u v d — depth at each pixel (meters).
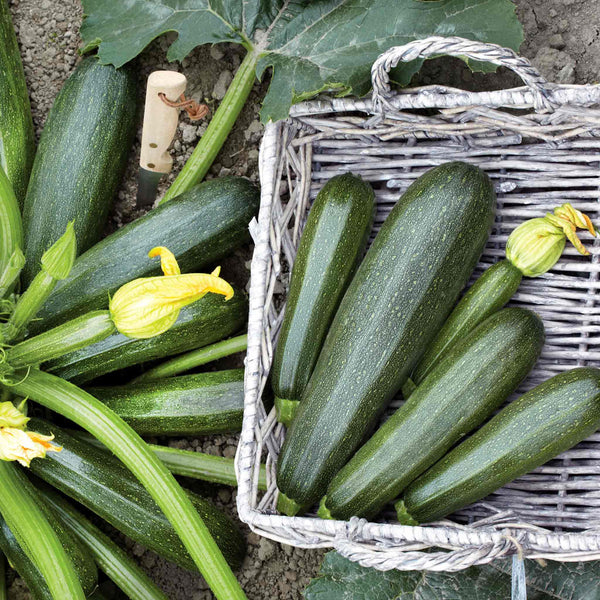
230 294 0.71
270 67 0.96
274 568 0.92
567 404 0.77
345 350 0.80
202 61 0.97
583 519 0.84
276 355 0.84
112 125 0.91
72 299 0.87
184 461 0.89
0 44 0.93
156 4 0.92
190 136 0.97
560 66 0.93
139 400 0.88
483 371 0.78
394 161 0.89
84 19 0.92
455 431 0.78
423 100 0.81
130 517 0.85
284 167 0.88
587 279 0.87
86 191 0.90
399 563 0.74
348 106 0.84
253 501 0.81
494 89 0.94
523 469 0.78
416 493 0.80
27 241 0.89
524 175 0.87
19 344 0.77
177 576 0.93
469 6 0.87
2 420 0.70
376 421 0.82
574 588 0.82
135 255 0.88
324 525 0.76
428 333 0.81
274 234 0.85
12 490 0.80
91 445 0.90
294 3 0.90
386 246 0.81
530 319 0.80
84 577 0.85
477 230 0.81
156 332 0.73
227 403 0.87
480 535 0.75
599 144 0.86
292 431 0.81
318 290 0.83
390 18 0.88
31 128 0.95
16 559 0.85
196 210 0.89
